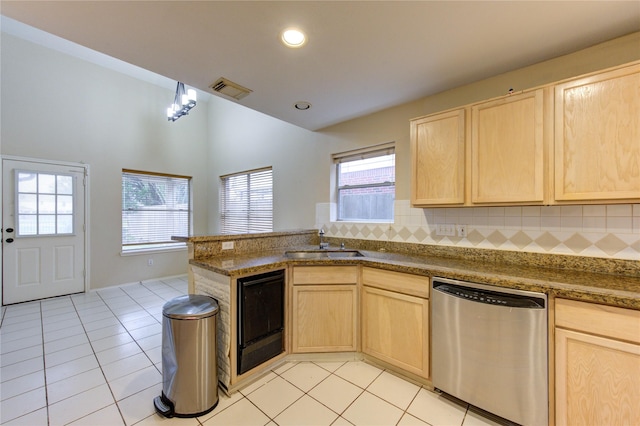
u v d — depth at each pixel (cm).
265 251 271
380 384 197
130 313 330
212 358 173
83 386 194
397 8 143
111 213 429
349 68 203
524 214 203
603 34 167
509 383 154
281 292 219
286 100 257
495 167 186
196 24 154
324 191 338
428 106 250
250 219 456
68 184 391
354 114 293
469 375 167
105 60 416
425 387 194
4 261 348
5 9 138
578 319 137
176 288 432
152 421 163
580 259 181
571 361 139
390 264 205
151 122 472
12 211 352
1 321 303
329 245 310
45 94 373
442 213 244
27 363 222
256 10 143
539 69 198
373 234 291
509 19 151
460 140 200
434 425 160
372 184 304
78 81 400
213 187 526
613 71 147
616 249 171
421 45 176
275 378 204
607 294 129
